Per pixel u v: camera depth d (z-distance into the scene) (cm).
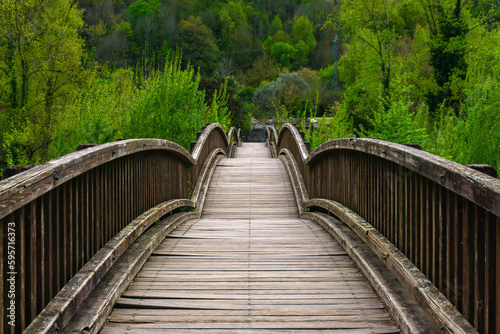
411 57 1903
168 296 322
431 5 1828
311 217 675
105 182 357
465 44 1709
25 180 200
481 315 206
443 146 835
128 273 343
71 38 1106
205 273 381
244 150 2084
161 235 489
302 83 4503
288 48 7225
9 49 1001
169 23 6488
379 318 285
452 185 217
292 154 1167
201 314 292
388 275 335
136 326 273
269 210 796
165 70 947
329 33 7594
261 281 360
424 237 285
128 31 5831
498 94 773
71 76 1086
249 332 265
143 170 495
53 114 1038
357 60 2281
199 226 595
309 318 285
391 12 2102
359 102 2094
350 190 518
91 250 322
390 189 362
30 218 220
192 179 813
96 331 258
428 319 256
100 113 817
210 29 7050
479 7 1798
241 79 6000
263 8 9144
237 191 907
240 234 541
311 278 368
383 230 383
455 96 1683
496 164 755
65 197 271
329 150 595
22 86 1026
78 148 334
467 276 218
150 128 899
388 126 846
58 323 229
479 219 209
